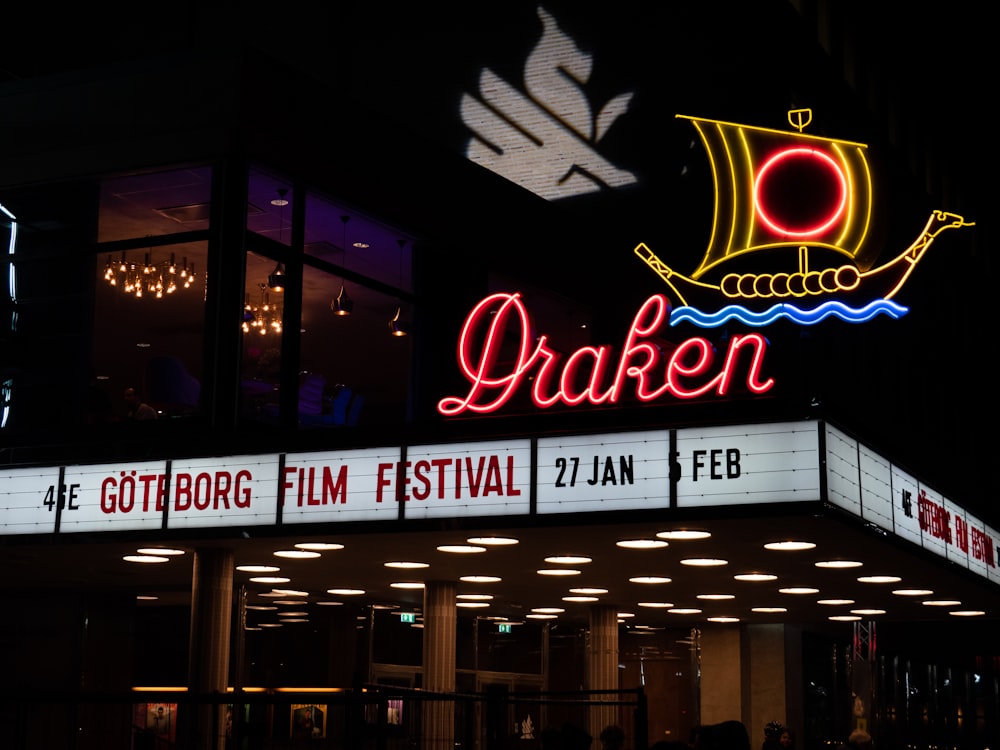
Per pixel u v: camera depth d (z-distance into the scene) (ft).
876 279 123.44
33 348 66.13
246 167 64.39
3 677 77.30
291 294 66.33
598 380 57.41
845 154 89.97
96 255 66.33
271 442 57.67
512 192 84.74
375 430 56.18
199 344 62.90
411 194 75.15
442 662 74.33
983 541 75.46
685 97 114.62
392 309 73.00
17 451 63.41
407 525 54.75
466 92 119.03
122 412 63.52
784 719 106.52
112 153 66.18
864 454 54.39
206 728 58.59
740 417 50.65
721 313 70.28
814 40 120.98
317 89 69.10
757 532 54.03
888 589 77.30
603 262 93.35
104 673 77.77
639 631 115.03
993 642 150.30
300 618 85.40
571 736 38.55
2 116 69.05
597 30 117.50
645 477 51.57
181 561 65.46
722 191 98.89
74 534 59.77
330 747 82.94
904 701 134.72
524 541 57.62
